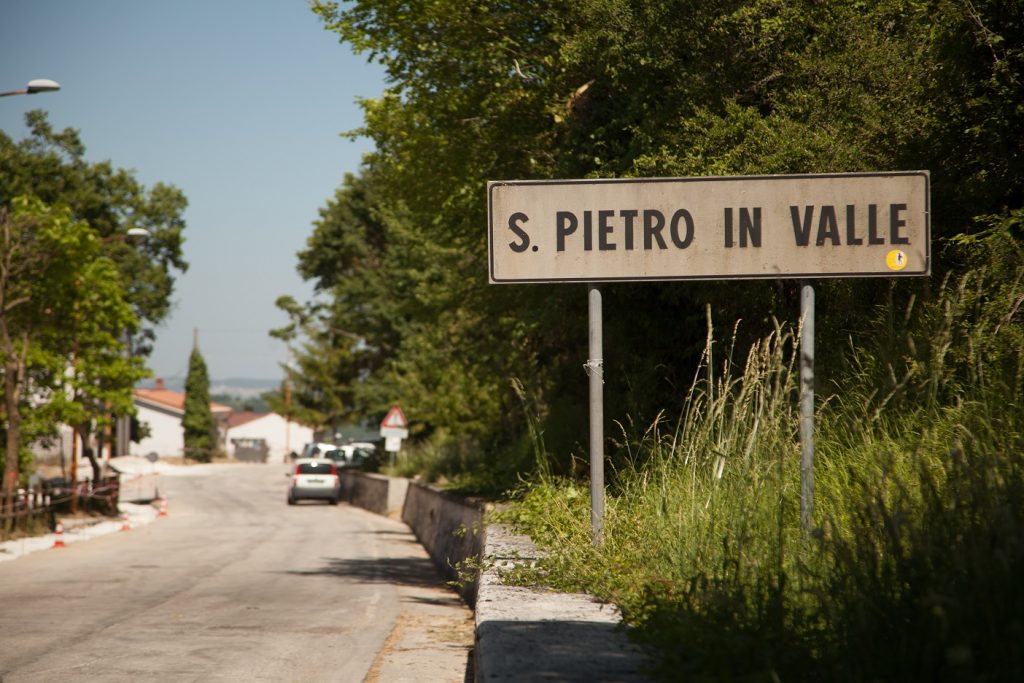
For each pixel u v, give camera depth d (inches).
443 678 348.5
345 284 2491.4
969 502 195.9
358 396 2488.9
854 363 415.8
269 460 5403.5
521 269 336.5
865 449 301.4
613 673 183.0
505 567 333.4
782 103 534.6
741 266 326.3
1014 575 158.1
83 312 1311.5
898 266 320.2
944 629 147.3
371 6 660.7
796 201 324.8
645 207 332.8
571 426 692.7
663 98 597.6
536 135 709.9
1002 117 398.0
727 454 310.7
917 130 451.8
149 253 2591.0
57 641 419.2
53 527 1210.0
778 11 537.6
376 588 648.4
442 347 1502.2
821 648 179.3
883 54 488.1
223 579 700.0
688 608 212.8
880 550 207.6
